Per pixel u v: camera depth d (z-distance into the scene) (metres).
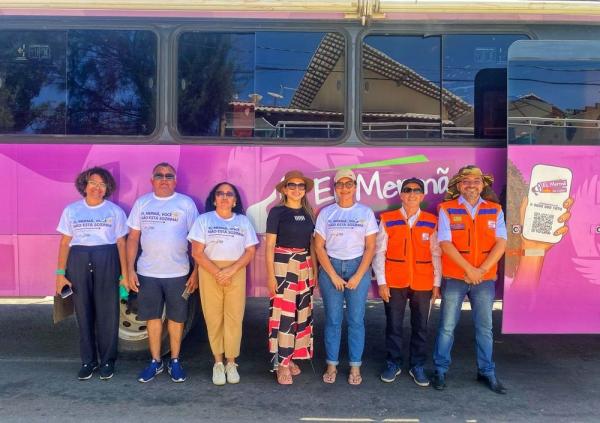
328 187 4.74
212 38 4.72
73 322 6.60
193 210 4.57
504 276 4.58
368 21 4.65
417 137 4.71
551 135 4.55
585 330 4.59
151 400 4.21
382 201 4.74
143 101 4.75
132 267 4.52
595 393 4.43
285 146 4.73
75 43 4.75
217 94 4.74
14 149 4.75
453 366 5.03
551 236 4.55
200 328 5.76
